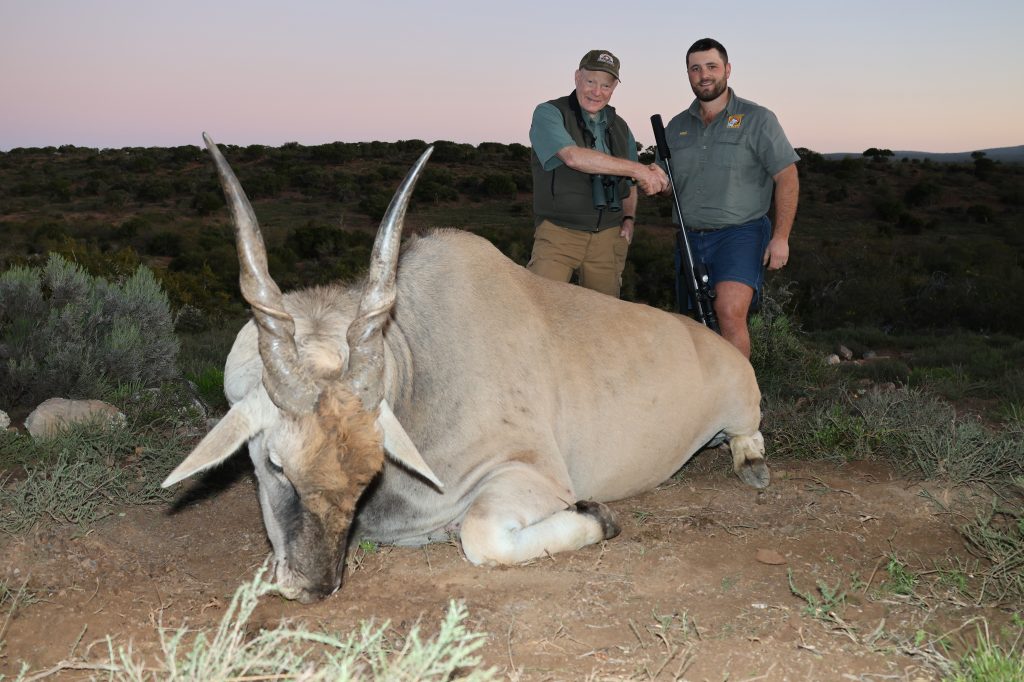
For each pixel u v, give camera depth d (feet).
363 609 11.35
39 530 13.93
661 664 9.95
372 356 10.87
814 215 224.74
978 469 16.94
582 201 19.89
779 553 13.50
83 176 331.16
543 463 13.97
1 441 18.26
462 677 9.17
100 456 17.65
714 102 21.01
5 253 55.62
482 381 13.98
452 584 12.14
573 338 15.60
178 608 11.64
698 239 21.52
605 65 19.35
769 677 9.77
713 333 17.93
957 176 296.30
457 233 15.37
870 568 13.00
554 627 10.94
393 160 367.45
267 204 263.49
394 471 13.12
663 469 16.76
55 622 11.17
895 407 20.56
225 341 39.58
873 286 62.28
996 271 79.77
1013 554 12.84
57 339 24.50
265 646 8.93
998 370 32.14
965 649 10.44
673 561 13.00
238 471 17.44
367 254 130.00
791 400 23.93
